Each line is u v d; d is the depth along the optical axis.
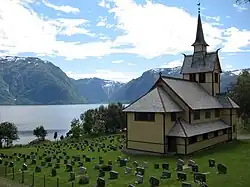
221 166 32.91
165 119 43.34
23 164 39.94
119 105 92.25
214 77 57.81
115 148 51.50
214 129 50.19
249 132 71.94
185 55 61.84
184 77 60.38
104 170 35.69
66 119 193.00
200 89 56.19
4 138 72.44
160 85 49.44
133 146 46.75
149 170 34.94
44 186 30.22
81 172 35.06
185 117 46.44
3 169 38.91
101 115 88.19
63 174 34.84
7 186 30.22
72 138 80.50
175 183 29.20
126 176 32.62
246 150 47.12
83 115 96.88
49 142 76.00
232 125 57.47
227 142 55.22
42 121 180.00
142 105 46.16
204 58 58.94
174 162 38.94
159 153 43.66
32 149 58.62
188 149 43.38
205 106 50.31
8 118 198.25
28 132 123.56
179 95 47.22
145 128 45.22
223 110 57.31
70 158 44.56
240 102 77.06
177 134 43.00
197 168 33.41
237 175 31.73
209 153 44.72
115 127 87.81
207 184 28.61
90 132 87.12
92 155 46.81
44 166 39.91
